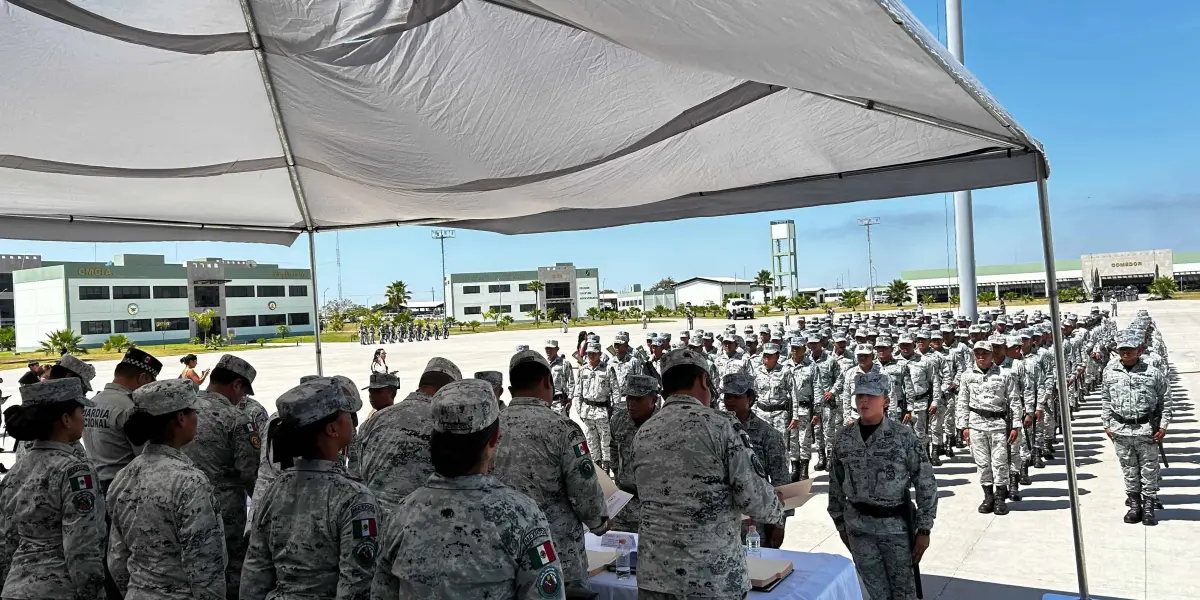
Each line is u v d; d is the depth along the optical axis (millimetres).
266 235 8289
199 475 3170
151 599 3004
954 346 13086
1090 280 114500
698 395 3449
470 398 2256
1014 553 6867
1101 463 10617
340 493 2699
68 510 3410
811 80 3602
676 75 4422
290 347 62906
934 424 11148
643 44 3609
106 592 3889
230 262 83875
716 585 3045
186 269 77750
